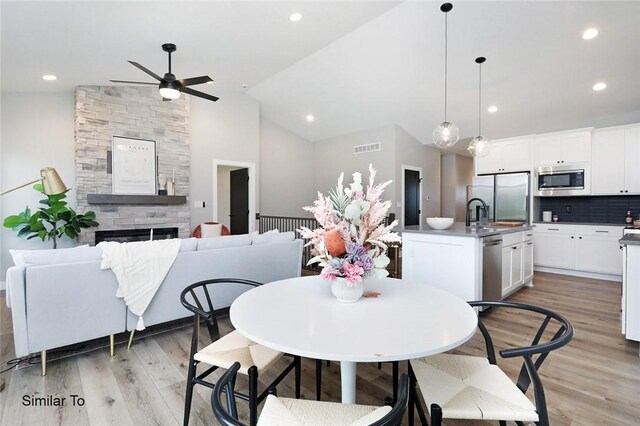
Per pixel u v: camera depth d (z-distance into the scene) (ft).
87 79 14.46
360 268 4.58
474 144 14.14
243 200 22.80
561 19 11.58
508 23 12.19
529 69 14.47
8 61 11.11
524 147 18.25
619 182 15.57
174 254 9.05
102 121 16.14
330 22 11.81
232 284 10.30
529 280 14.20
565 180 16.93
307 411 3.55
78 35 9.62
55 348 7.89
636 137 15.17
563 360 7.73
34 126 15.35
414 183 23.77
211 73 15.90
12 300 6.88
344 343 3.49
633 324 8.34
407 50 14.78
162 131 18.07
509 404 3.81
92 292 7.84
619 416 5.70
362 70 17.07
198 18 9.66
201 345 8.66
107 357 8.01
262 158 24.43
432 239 11.07
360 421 3.36
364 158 23.86
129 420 5.68
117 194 16.48
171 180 18.42
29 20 8.34
